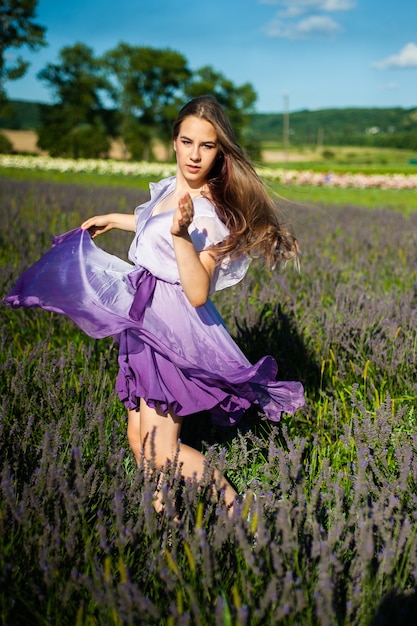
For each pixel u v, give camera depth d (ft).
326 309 16.31
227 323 15.19
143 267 8.55
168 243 8.25
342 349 13.05
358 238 31.04
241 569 6.52
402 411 9.75
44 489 7.47
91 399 9.95
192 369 8.04
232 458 9.00
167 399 7.89
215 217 8.15
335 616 5.83
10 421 9.94
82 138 262.88
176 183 8.88
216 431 10.19
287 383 8.76
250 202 8.43
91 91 263.29
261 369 8.39
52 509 7.29
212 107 8.05
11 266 19.36
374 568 6.45
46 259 9.44
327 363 12.80
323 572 5.80
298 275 20.76
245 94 265.54
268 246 8.65
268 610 5.93
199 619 5.66
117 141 278.87
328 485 7.63
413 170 150.92
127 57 263.90
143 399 8.17
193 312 8.47
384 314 14.46
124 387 8.58
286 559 6.40
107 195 53.01
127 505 7.54
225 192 8.43
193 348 8.34
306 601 5.78
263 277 20.85
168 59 258.98
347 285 18.25
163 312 8.39
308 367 12.66
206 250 8.04
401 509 7.38
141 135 270.46
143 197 52.60
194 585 6.27
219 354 8.50
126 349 8.43
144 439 7.97
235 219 8.35
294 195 73.20
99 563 6.61
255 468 9.50
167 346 8.14
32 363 12.04
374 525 6.85
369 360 12.08
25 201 42.73
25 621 6.39
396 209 55.21
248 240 8.46
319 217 41.50
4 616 6.12
